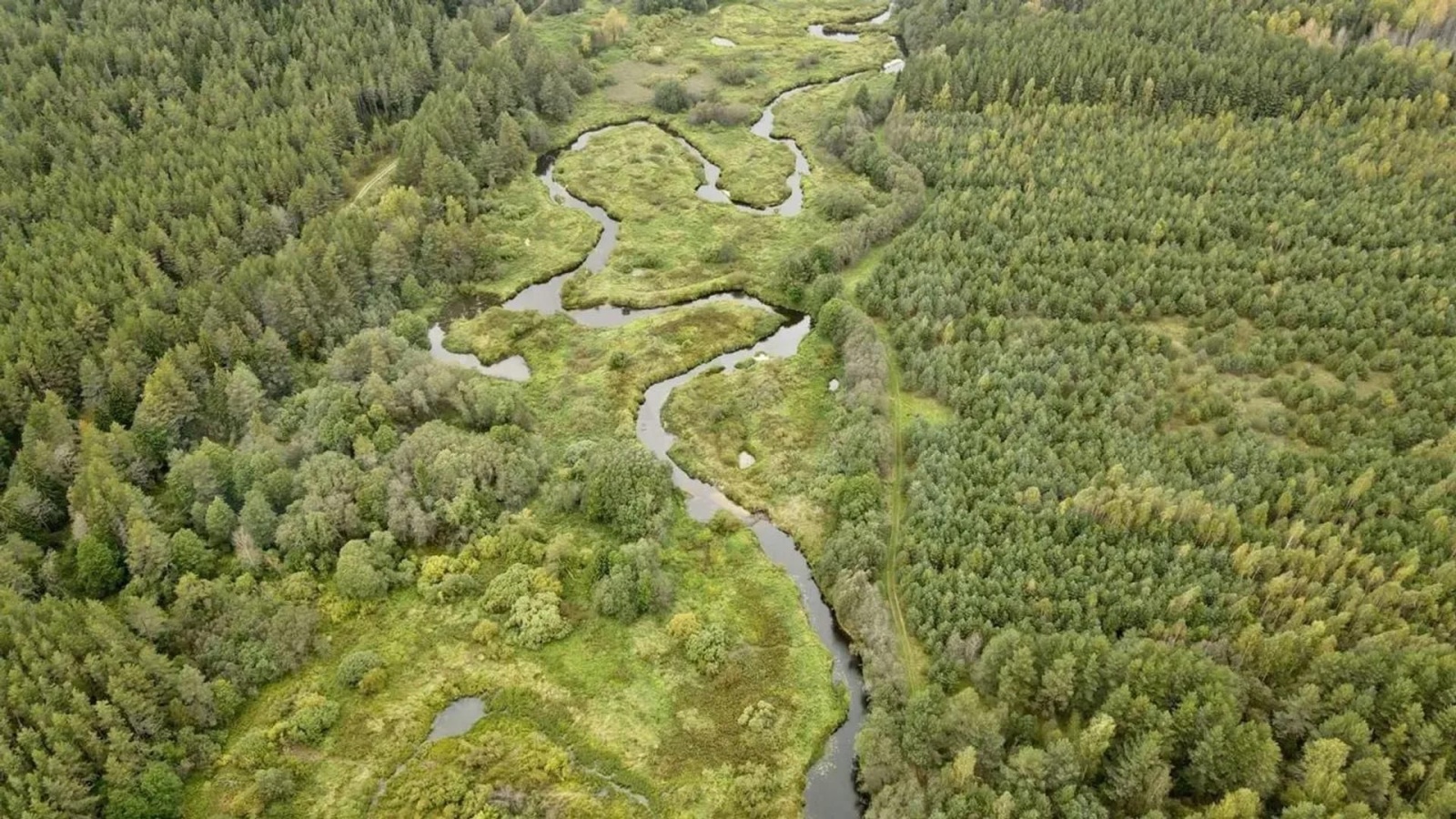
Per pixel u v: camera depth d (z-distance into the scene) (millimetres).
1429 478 87125
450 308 134250
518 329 128125
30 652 72375
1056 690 72562
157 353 106562
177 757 73312
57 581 84188
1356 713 66312
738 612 90500
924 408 111188
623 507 96250
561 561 92625
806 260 135000
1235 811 62188
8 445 95312
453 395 109312
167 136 141625
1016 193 137625
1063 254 124750
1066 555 85875
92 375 100688
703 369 123000
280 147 144375
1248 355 107250
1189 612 78750
